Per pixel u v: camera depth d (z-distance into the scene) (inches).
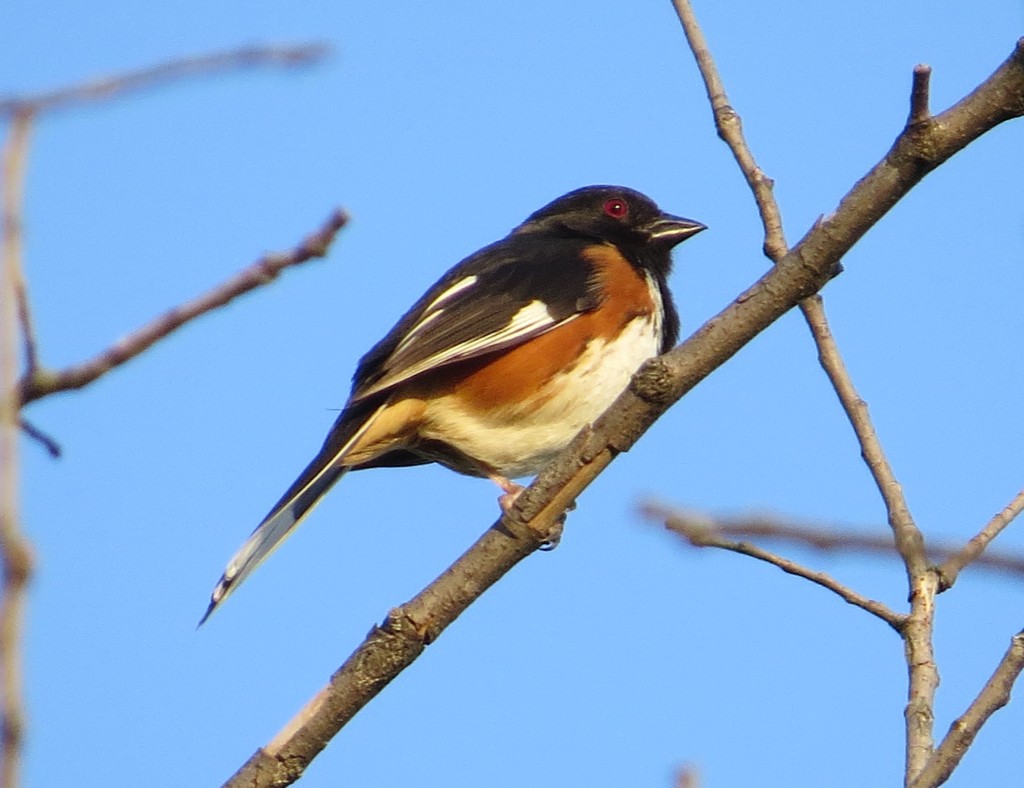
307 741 275.9
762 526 152.3
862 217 262.8
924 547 152.0
